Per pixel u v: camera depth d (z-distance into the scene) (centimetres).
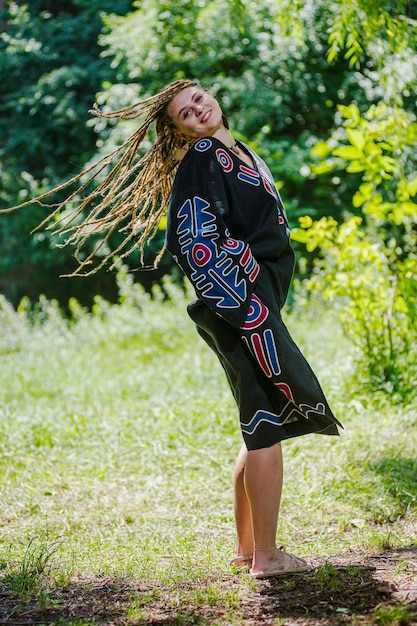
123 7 1853
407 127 742
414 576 358
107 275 1861
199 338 1127
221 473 602
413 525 466
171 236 365
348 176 1641
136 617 331
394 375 757
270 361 358
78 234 417
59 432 739
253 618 325
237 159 377
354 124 756
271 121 1697
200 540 469
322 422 369
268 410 364
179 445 679
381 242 947
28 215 1875
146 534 484
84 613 342
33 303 1897
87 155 1811
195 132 381
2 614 343
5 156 1941
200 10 1552
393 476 548
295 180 1606
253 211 373
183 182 369
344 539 455
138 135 400
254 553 375
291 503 526
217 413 739
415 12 791
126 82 1770
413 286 750
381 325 781
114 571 400
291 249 388
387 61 772
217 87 1595
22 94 1889
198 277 356
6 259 1909
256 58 1647
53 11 2019
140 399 888
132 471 630
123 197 414
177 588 367
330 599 338
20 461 664
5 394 941
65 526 507
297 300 1219
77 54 1906
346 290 787
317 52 1519
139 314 1275
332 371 839
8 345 1207
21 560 426
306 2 1209
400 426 655
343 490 531
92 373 1014
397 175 825
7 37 1881
